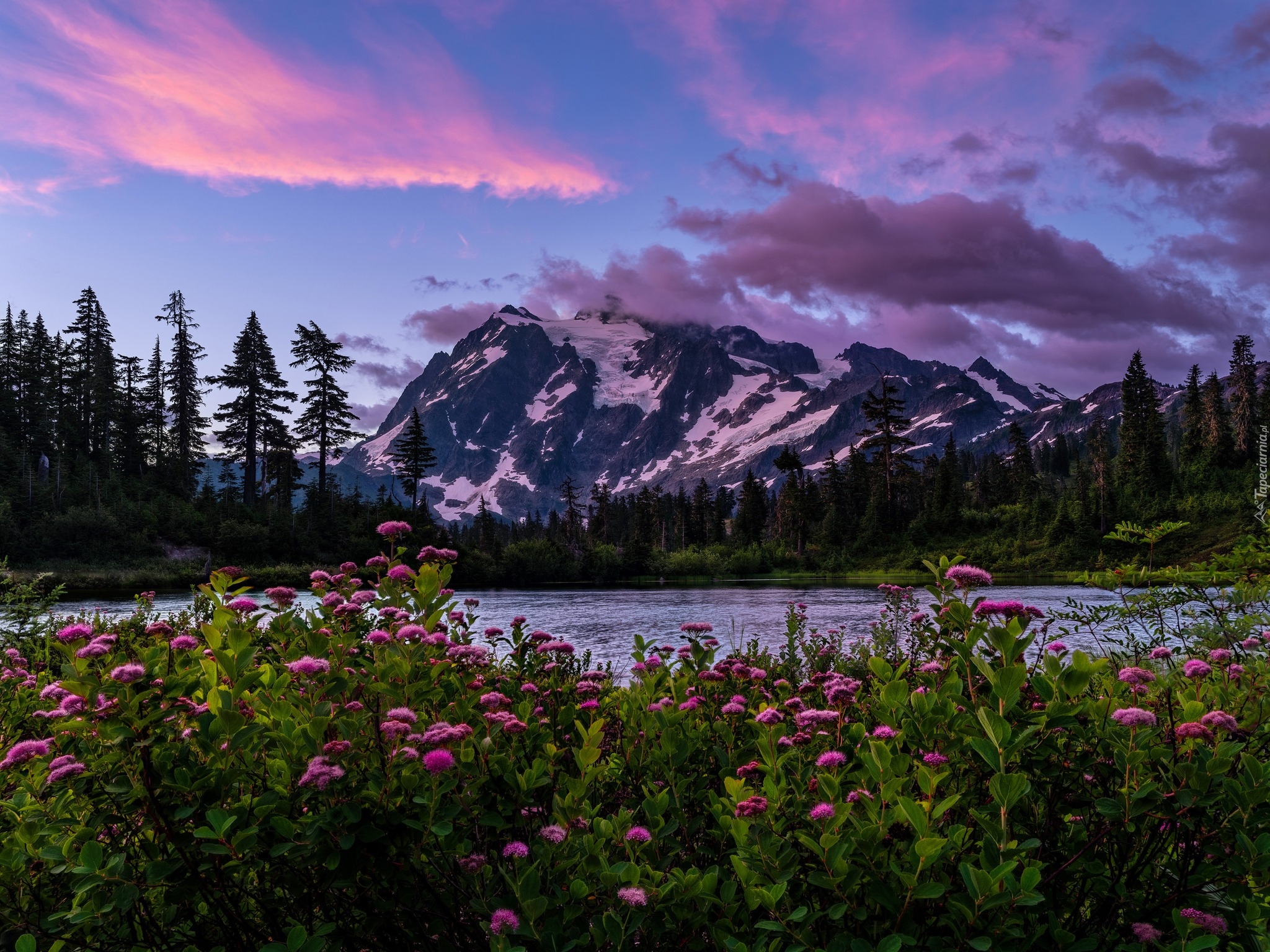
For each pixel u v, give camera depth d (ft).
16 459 250.78
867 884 7.36
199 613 18.72
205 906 8.78
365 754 8.59
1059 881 8.32
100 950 7.95
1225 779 7.61
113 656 9.98
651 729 11.65
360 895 8.63
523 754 10.67
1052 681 8.85
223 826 7.38
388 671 10.13
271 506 273.54
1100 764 8.35
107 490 261.65
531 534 574.56
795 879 7.99
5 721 13.01
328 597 12.83
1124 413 333.42
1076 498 299.99
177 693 8.54
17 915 8.16
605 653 70.13
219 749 8.46
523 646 16.94
